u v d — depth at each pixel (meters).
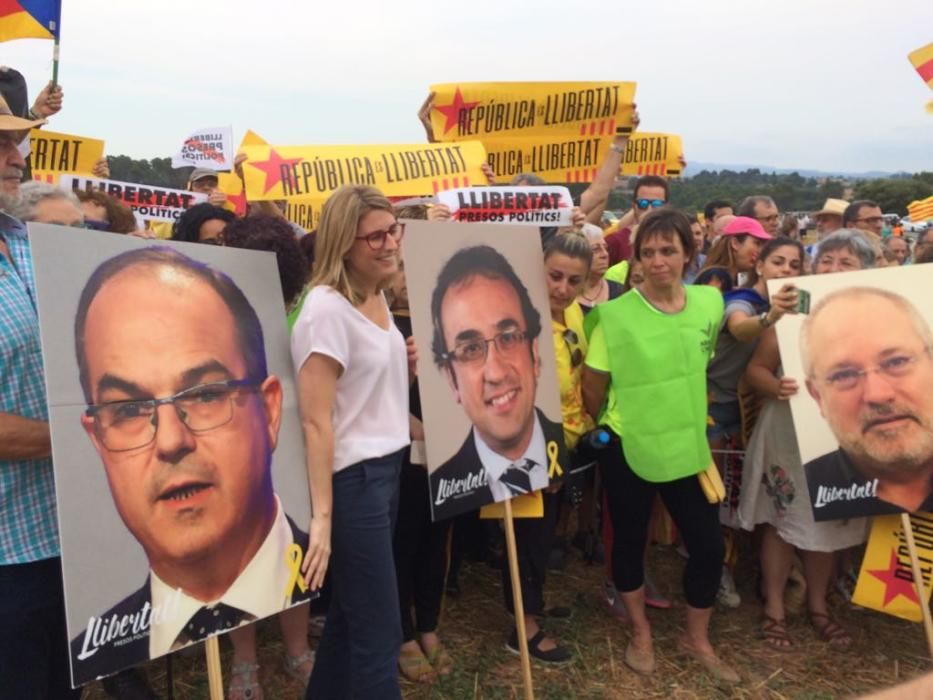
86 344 1.71
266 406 2.11
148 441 1.80
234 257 2.11
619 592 3.34
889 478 3.11
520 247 3.06
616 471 3.22
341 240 2.24
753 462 3.56
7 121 2.14
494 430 2.90
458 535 3.84
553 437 3.12
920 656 3.46
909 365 3.13
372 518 2.29
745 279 4.10
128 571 1.73
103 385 1.73
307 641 3.28
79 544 1.64
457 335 2.80
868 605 3.28
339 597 2.36
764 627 3.56
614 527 3.31
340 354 2.20
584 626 3.63
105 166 5.46
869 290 3.22
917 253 5.08
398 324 3.10
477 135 4.54
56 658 2.18
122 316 1.79
